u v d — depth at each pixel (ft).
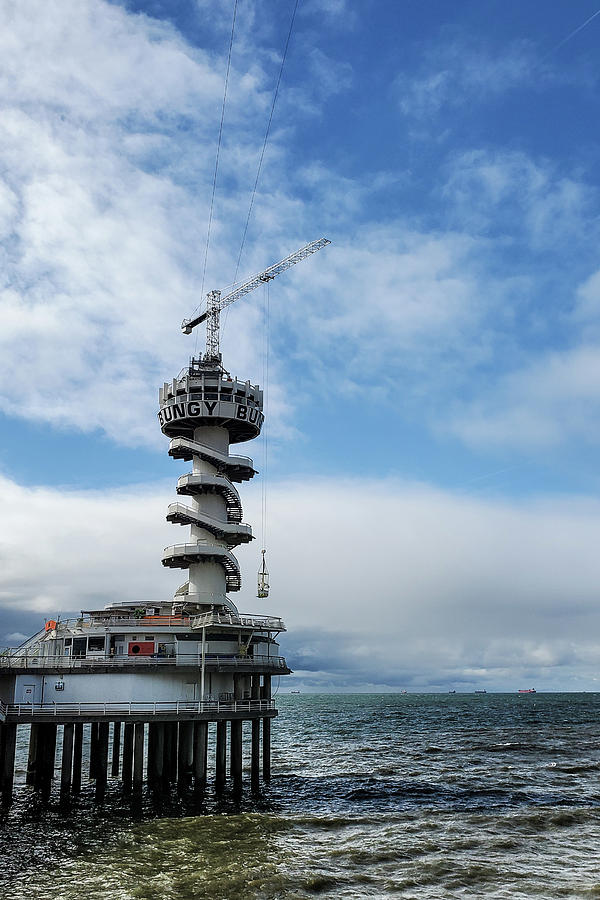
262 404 264.93
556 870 137.18
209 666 205.77
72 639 216.54
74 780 212.43
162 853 146.10
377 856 145.69
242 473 259.80
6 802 188.55
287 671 230.27
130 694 199.62
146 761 269.85
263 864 138.72
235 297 356.18
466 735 424.46
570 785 228.63
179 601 235.61
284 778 244.42
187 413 248.32
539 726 499.92
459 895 123.75
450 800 203.62
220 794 207.72
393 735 431.84
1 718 185.06
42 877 131.13
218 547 237.04
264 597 249.75
